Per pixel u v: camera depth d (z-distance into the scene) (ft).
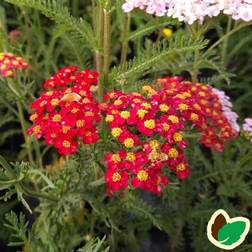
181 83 0.88
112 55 1.32
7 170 0.71
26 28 1.20
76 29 0.80
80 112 0.71
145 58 0.80
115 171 0.68
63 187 0.83
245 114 1.39
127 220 1.00
